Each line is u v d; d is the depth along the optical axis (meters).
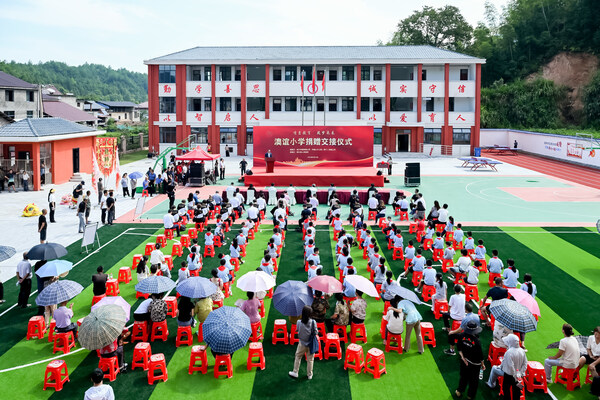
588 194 39.56
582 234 27.48
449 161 62.88
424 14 102.31
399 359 14.45
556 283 20.42
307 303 14.73
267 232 28.33
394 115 68.88
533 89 85.94
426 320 16.95
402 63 67.19
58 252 17.92
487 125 85.06
